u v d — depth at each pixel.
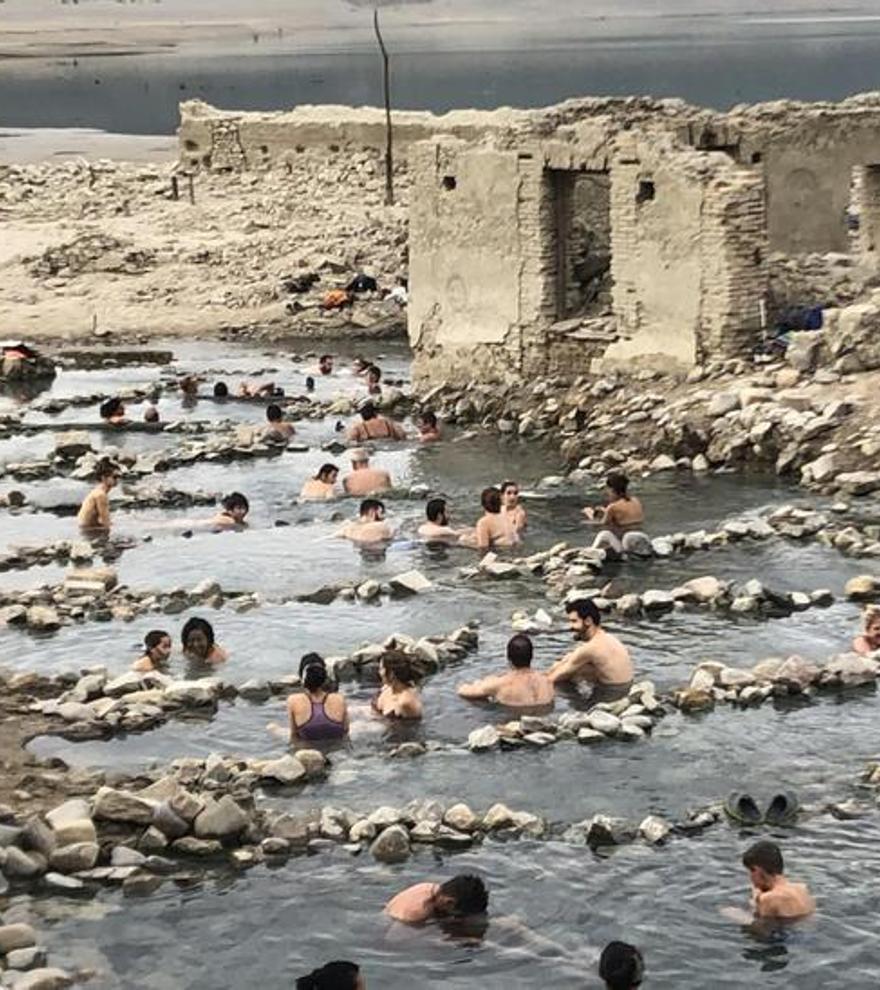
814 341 30.48
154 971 14.51
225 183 59.97
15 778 17.72
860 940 14.73
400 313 46.31
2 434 34.22
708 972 14.34
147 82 153.00
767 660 20.30
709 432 29.47
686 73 147.25
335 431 33.84
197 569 24.94
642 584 23.50
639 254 32.09
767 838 16.42
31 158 84.81
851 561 24.17
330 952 14.76
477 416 34.16
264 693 19.95
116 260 50.25
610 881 15.73
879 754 18.22
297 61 186.62
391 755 18.33
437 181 34.88
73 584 23.77
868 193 40.72
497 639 21.62
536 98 122.81
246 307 47.38
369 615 22.62
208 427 34.28
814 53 177.50
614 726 18.70
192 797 16.67
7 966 14.53
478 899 15.11
